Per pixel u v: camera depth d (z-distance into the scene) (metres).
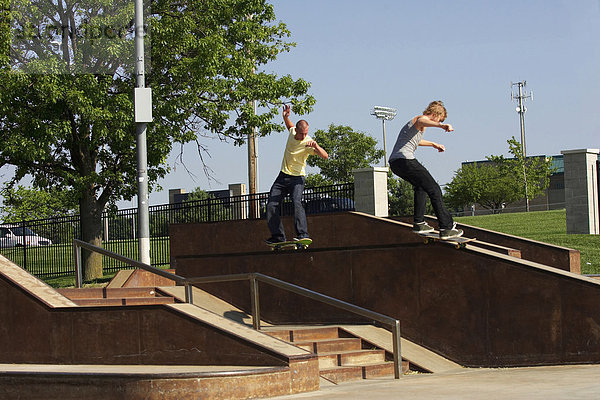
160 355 8.79
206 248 19.17
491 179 58.25
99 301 11.34
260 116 21.41
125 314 9.09
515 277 10.46
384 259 11.90
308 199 18.91
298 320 12.64
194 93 20.19
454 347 11.09
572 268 13.38
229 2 21.20
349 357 10.16
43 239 25.52
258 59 23.00
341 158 50.88
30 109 19.64
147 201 16.16
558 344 10.02
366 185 18.28
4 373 8.15
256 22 22.53
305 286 12.67
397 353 9.05
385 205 18.44
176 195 55.75
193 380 7.25
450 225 10.88
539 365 10.20
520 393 6.44
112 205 23.17
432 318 11.34
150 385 7.33
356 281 12.19
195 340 8.55
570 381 7.32
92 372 7.77
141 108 16.03
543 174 57.84
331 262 12.44
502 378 8.10
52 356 9.63
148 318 8.91
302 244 12.53
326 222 16.73
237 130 21.94
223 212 21.05
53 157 21.42
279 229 12.67
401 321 11.70
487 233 14.50
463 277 11.02
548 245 13.69
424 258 11.46
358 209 18.42
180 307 9.07
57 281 22.25
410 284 11.61
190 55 21.19
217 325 8.54
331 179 51.47
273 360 7.89
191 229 19.45
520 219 28.03
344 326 11.78
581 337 9.81
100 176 20.48
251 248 18.41
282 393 7.61
